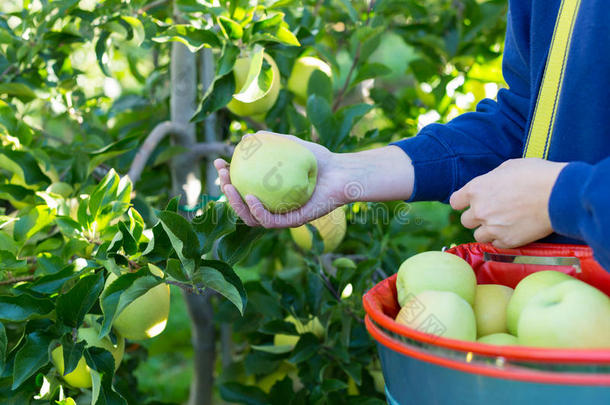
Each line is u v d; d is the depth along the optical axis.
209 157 1.71
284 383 1.53
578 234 0.66
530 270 0.90
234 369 1.82
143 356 1.82
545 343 0.68
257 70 1.07
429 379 0.60
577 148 0.83
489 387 0.55
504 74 1.11
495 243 0.83
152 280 0.92
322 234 1.52
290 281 1.73
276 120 1.63
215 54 1.75
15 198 1.31
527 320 0.70
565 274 0.82
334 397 1.41
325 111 1.45
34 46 1.47
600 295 0.70
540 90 0.87
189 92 1.62
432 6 2.09
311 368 1.42
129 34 1.42
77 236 1.10
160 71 1.96
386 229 1.79
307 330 1.46
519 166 0.80
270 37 1.24
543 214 0.76
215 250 1.50
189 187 1.67
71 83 1.69
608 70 0.79
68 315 0.98
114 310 0.90
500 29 2.14
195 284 0.94
